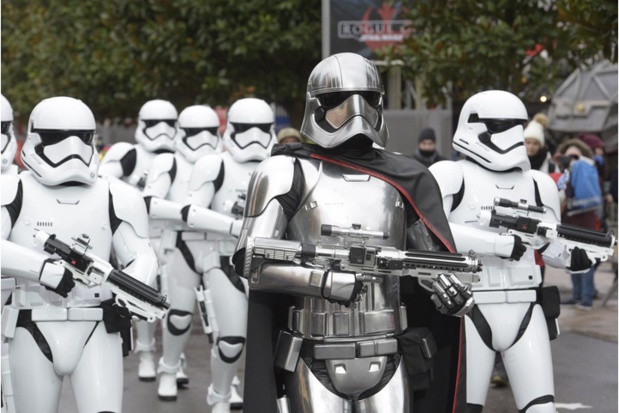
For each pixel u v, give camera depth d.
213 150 11.80
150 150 13.43
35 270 6.82
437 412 6.50
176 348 11.06
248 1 20.16
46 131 7.13
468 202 8.17
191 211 9.97
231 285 9.94
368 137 6.17
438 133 19.81
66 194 7.21
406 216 6.35
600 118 23.05
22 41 32.72
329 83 6.15
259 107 10.30
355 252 5.95
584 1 10.45
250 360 6.15
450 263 6.07
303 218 6.13
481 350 7.98
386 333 6.17
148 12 21.75
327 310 6.10
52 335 7.05
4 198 7.07
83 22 24.59
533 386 7.93
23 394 7.10
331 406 6.05
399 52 14.80
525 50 13.91
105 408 7.05
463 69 14.04
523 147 8.16
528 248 8.14
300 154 6.21
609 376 12.05
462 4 14.22
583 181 15.34
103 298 7.19
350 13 17.06
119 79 23.55
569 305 17.05
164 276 11.02
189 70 21.84
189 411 10.67
